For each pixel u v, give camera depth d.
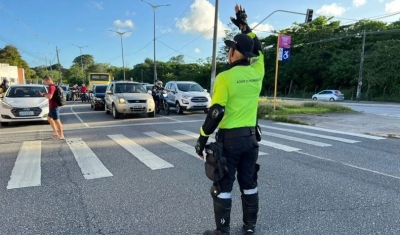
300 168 5.24
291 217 3.30
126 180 4.53
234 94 2.47
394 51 33.78
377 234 2.92
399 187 4.29
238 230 3.02
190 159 5.80
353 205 3.63
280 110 15.77
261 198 3.85
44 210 3.47
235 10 2.96
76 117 13.71
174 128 10.09
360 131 9.72
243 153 2.62
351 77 39.66
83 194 3.96
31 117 10.55
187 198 3.84
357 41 43.28
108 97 14.66
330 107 17.25
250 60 2.69
